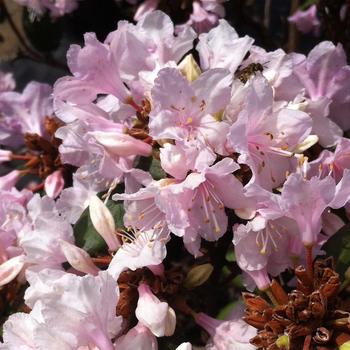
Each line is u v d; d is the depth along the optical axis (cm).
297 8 96
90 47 60
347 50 84
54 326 52
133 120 61
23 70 118
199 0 82
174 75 55
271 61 61
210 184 56
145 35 61
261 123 56
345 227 58
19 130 77
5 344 55
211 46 62
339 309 54
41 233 59
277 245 57
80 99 61
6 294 65
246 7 102
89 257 58
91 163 63
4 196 70
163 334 54
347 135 73
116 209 60
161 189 54
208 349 58
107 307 53
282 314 54
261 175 56
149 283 57
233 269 66
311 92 66
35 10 92
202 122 56
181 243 62
